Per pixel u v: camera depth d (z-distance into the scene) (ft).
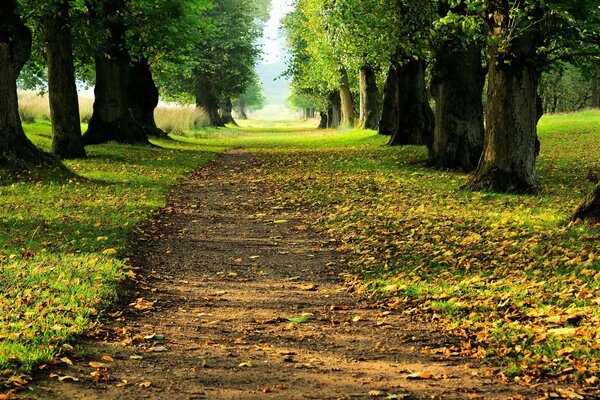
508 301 27.37
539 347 21.72
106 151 95.96
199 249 41.22
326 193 62.39
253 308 28.71
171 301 29.63
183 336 24.22
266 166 88.84
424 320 26.40
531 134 59.26
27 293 27.63
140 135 112.47
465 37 60.59
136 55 117.29
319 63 158.20
